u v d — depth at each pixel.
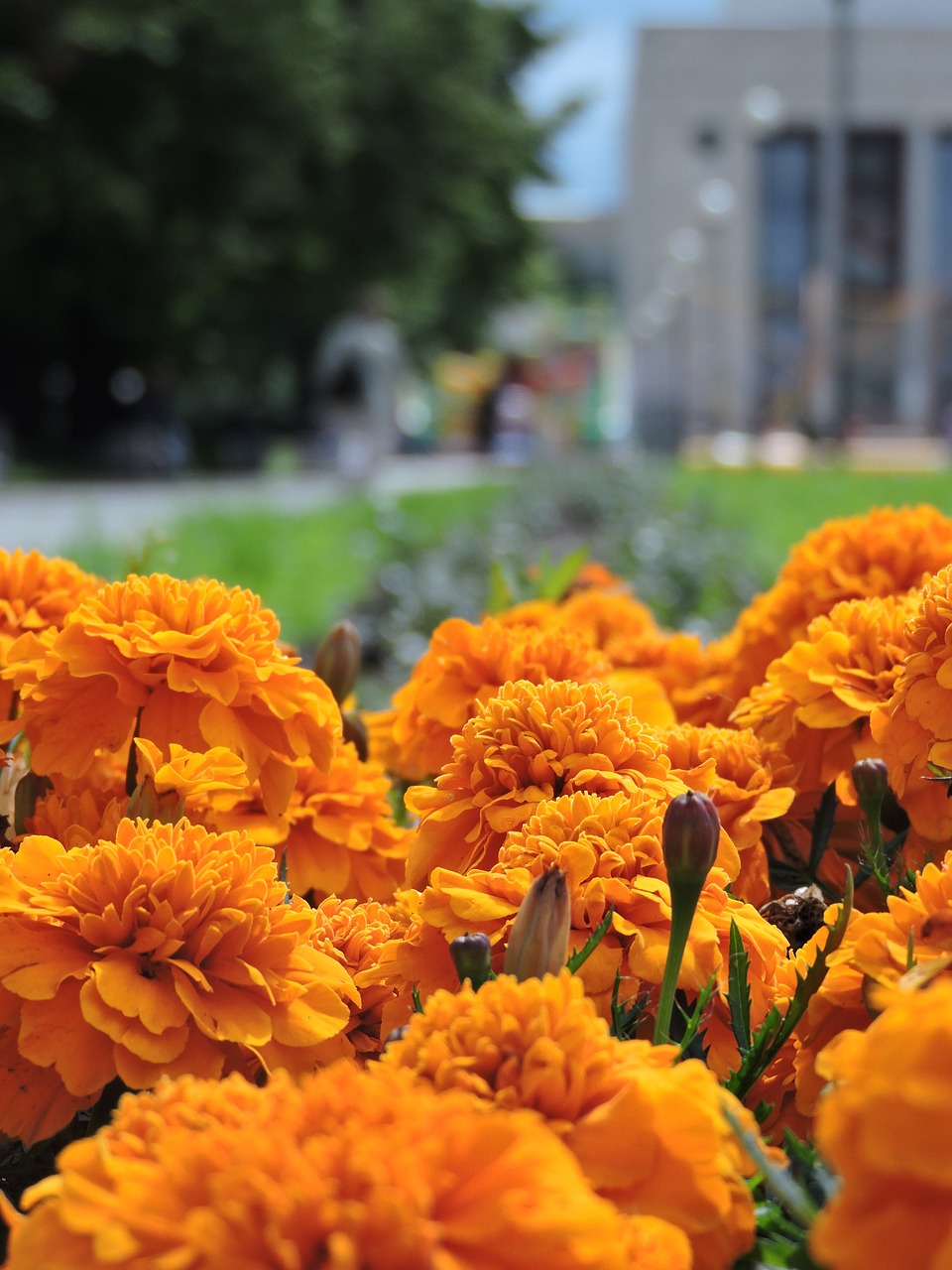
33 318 22.58
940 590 1.20
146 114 20.06
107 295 22.12
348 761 1.44
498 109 27.38
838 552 1.68
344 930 1.19
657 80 28.02
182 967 0.96
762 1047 0.97
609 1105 0.76
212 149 20.89
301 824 1.42
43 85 19.73
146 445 21.66
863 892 1.25
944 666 1.14
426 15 24.72
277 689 1.28
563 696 1.20
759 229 27.97
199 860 1.03
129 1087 1.01
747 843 1.25
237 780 1.22
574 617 2.27
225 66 20.39
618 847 1.05
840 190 18.84
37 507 14.28
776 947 1.07
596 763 1.15
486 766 1.18
